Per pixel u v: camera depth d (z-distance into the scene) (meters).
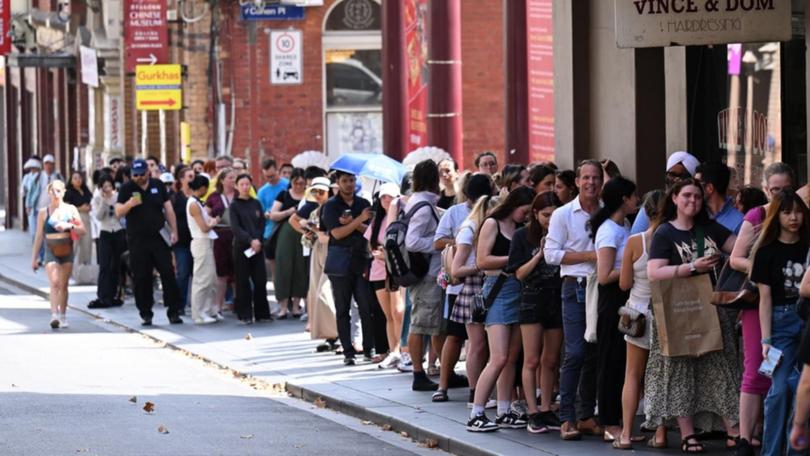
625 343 16.02
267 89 42.88
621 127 20.20
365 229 23.02
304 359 24.09
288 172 32.81
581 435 16.62
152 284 29.89
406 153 30.81
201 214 29.45
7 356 25.22
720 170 15.68
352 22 42.66
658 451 15.75
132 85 52.19
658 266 15.05
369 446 16.89
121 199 29.59
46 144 67.56
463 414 18.38
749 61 22.03
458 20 29.22
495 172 22.08
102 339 28.02
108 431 17.61
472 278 18.72
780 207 14.15
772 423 14.34
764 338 14.27
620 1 17.62
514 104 26.03
